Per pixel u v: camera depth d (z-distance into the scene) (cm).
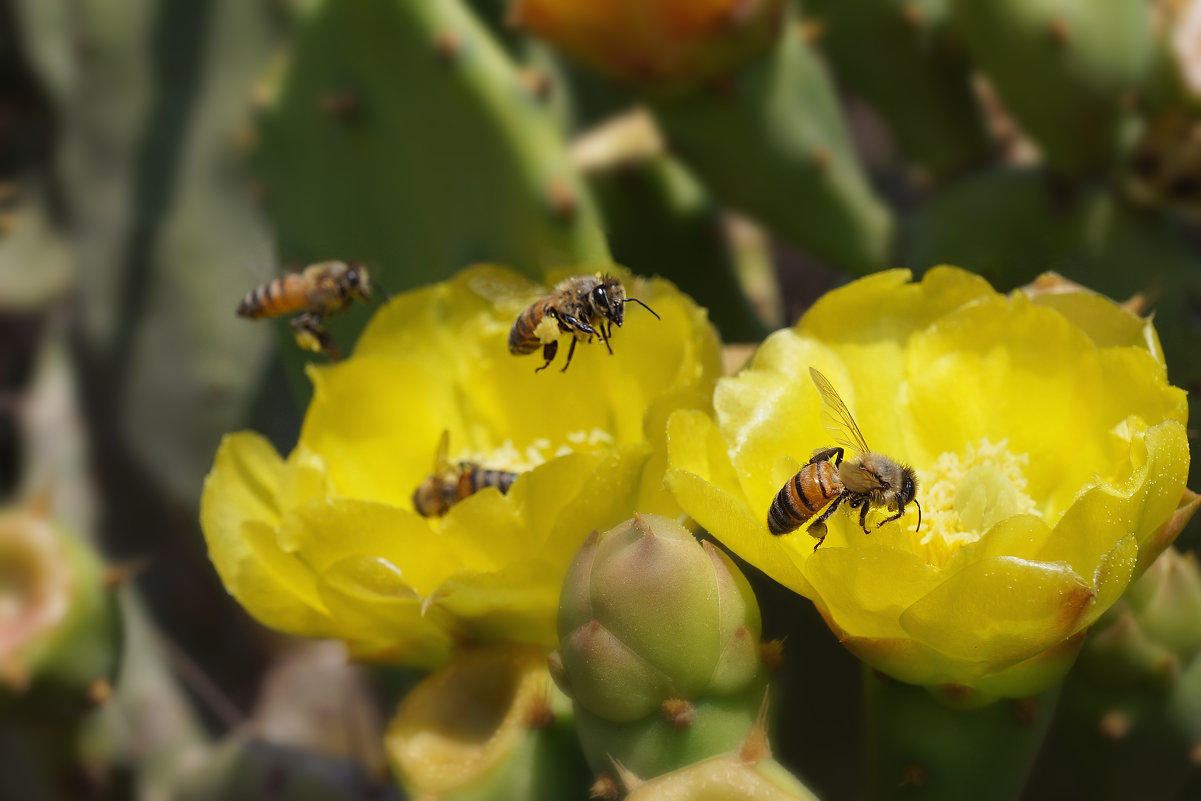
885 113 50
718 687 40
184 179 55
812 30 48
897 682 41
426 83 46
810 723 45
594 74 52
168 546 60
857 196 49
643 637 40
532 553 42
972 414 42
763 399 42
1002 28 47
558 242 45
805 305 55
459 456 44
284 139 48
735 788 40
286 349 47
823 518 42
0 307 61
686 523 43
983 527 42
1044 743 45
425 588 42
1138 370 41
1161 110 48
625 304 43
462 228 46
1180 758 44
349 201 47
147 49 56
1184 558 45
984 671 41
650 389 43
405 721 42
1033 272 48
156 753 52
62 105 60
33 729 50
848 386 42
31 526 48
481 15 52
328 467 44
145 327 56
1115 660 44
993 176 48
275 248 48
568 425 44
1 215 62
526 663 42
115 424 57
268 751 48
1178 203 48
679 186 49
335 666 53
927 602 40
